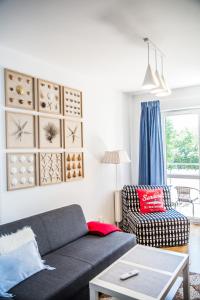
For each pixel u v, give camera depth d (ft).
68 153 10.64
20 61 8.80
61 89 10.36
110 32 7.45
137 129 15.76
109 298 7.22
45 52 8.91
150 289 5.43
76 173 11.04
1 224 7.88
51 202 9.77
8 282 5.81
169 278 5.88
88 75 11.83
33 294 5.60
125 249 8.61
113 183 13.82
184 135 14.92
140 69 10.99
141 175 14.92
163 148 14.98
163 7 6.14
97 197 12.44
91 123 12.20
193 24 7.01
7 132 8.17
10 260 6.15
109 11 6.28
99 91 12.89
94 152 12.35
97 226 9.79
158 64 10.33
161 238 10.95
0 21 6.66
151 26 7.11
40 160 9.31
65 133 10.50
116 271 6.24
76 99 11.18
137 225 10.82
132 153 15.80
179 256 7.07
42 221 8.12
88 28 7.17
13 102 8.39
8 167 8.14
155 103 14.70
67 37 7.72
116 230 9.81
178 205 15.12
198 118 14.43
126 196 12.89
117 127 14.40
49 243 7.95
